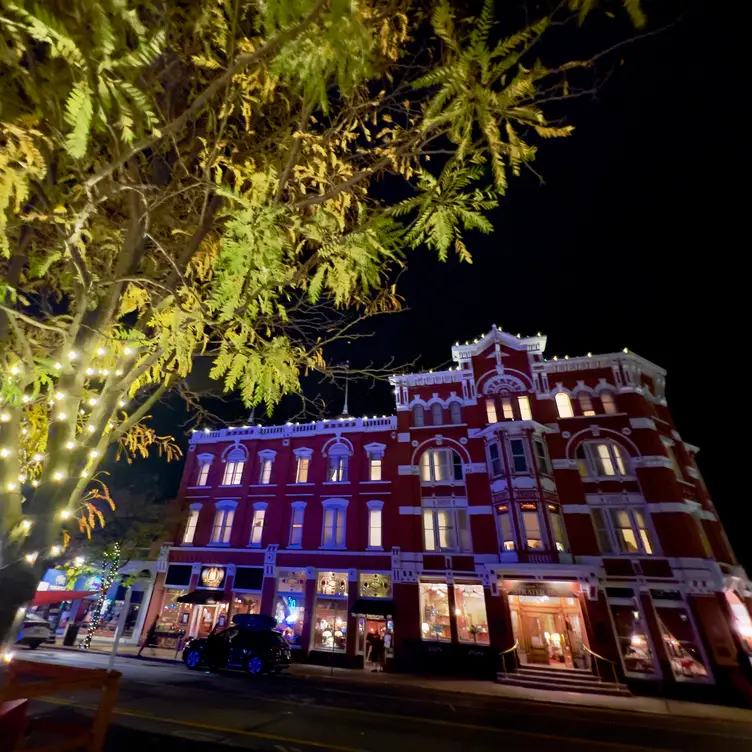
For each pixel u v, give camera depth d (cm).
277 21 211
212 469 2767
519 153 247
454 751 825
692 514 1984
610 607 1830
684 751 918
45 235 414
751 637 1761
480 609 2005
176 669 1655
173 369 446
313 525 2381
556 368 2342
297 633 2152
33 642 1889
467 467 2234
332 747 804
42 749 356
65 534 384
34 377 338
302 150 389
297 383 392
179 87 385
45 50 256
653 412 2252
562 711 1298
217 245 457
